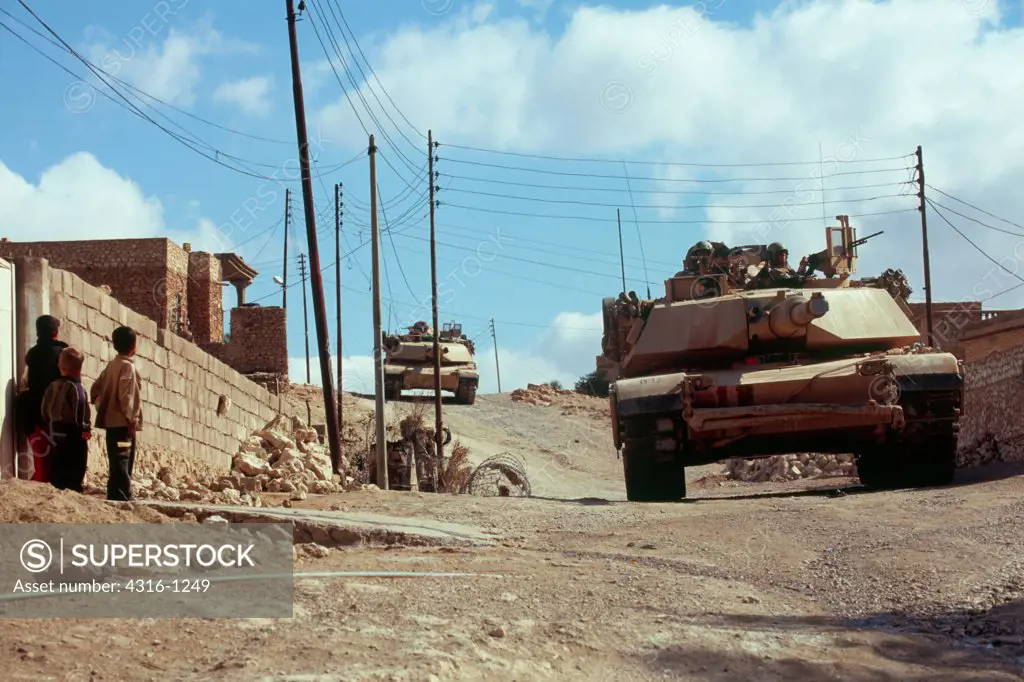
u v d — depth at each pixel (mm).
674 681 5938
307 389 42281
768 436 16844
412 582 8297
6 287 11727
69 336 12883
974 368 24328
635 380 17062
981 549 9586
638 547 10516
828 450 17453
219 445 18422
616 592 8148
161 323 38094
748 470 30031
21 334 11953
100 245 38375
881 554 9625
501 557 9867
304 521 10844
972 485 15672
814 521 12008
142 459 14719
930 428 16641
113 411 11273
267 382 35688
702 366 19000
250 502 13930
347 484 19594
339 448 22406
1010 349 22344
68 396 11172
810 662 6281
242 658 5887
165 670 5730
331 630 6605
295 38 22875
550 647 6453
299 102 22750
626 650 6473
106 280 38312
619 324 20047
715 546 10500
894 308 19219
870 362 16359
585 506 14398
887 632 7051
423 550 10281
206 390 17797
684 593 8164
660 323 18906
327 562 9297
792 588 8547
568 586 8352
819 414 16125
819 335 18109
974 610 7547
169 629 6551
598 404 51969
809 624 7285
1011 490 14195
